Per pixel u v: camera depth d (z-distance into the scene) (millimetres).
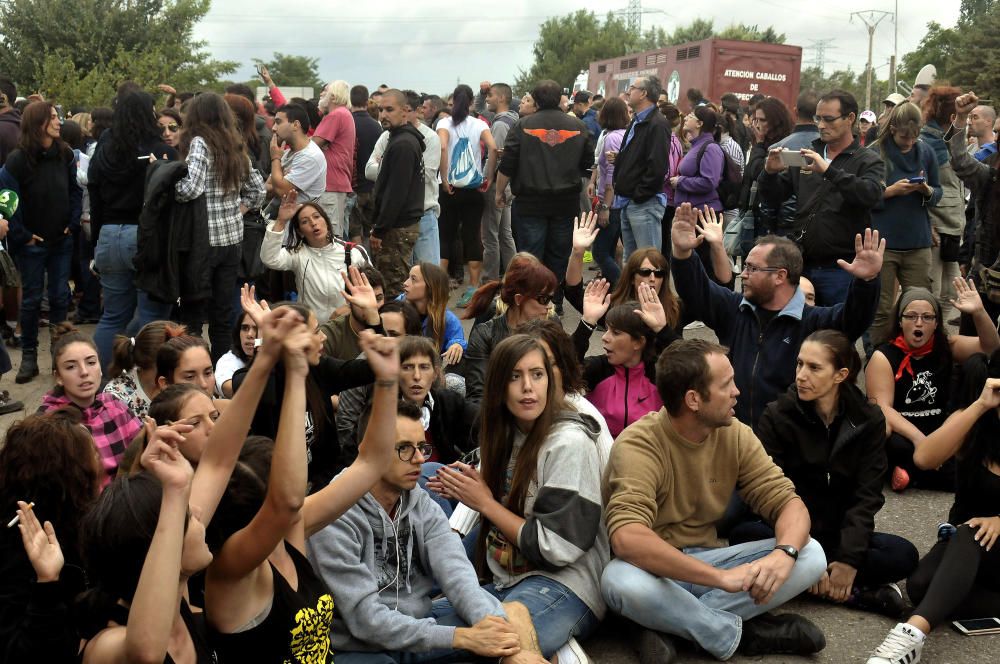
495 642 3352
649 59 23062
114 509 2312
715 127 9000
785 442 4305
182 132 6484
